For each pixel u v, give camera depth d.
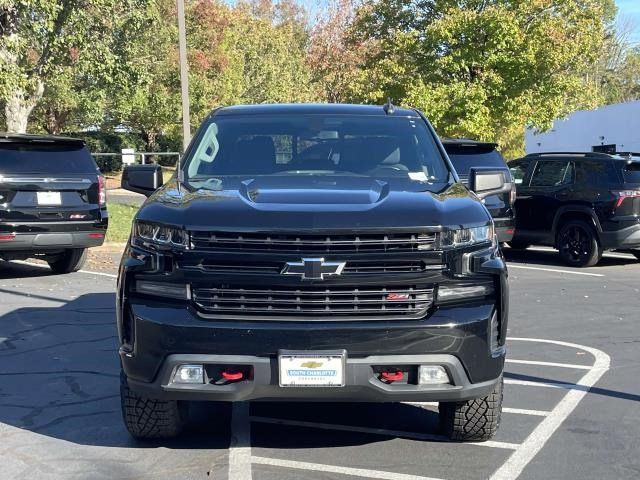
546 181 13.93
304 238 4.09
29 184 10.80
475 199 4.75
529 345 7.68
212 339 4.07
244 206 4.26
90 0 15.62
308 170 5.36
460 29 19.91
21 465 4.59
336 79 25.89
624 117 27.88
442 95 20.14
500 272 4.35
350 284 4.09
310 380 4.05
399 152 5.56
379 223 4.12
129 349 4.30
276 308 4.11
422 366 4.13
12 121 17.47
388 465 4.59
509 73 20.42
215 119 5.89
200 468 4.53
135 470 4.50
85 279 11.52
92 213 11.32
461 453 4.78
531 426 5.29
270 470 4.50
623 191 13.00
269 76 45.22
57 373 6.56
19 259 12.45
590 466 4.58
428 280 4.15
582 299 10.23
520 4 19.89
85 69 17.03
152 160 40.72
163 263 4.21
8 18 15.39
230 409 5.66
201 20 34.62
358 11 23.70
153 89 32.19
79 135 39.41
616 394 6.04
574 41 20.17
